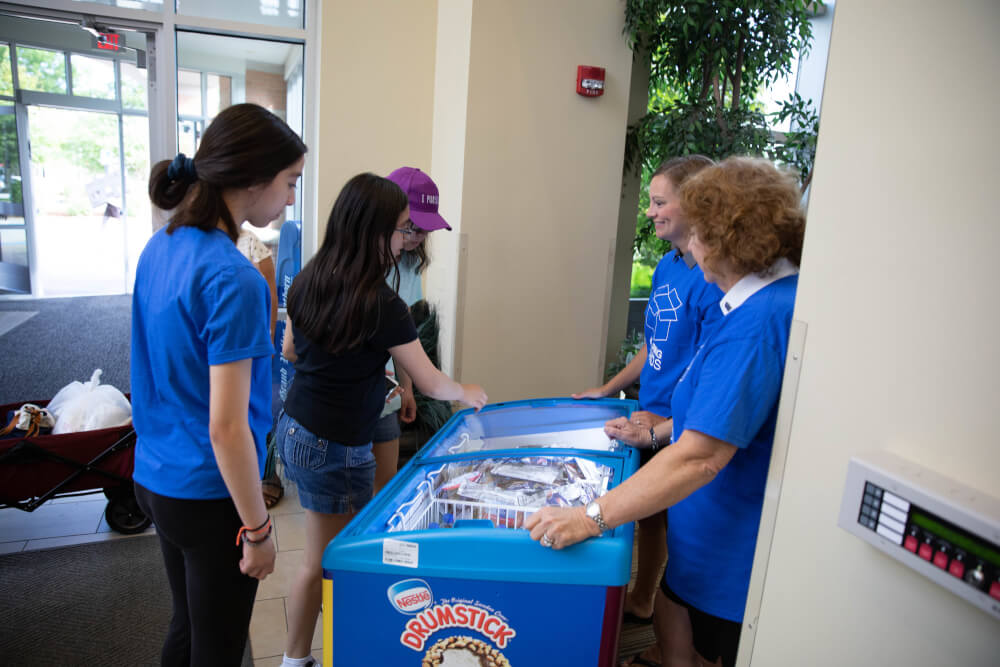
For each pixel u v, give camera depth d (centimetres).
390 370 239
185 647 146
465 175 304
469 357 324
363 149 355
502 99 303
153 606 220
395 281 165
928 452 78
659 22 335
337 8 336
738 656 114
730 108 350
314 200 372
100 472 247
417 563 116
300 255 354
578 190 326
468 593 116
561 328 338
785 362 103
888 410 83
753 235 114
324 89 343
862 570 88
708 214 117
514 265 322
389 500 136
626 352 376
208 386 123
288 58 361
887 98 82
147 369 127
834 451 92
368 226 147
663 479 112
